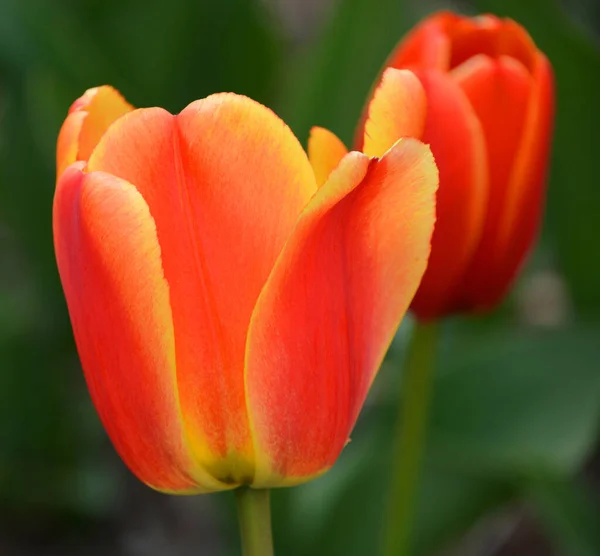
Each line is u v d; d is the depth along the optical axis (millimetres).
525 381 608
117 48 738
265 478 376
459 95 433
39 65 691
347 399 375
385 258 372
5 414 778
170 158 354
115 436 376
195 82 742
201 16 728
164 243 358
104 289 360
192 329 363
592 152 632
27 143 731
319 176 381
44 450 799
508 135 443
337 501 598
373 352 378
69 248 365
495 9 630
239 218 356
